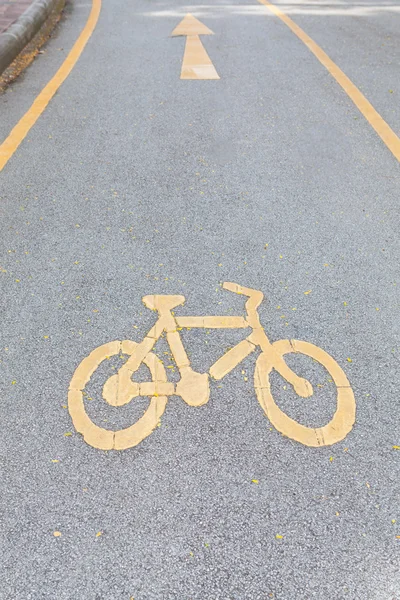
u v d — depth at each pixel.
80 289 3.62
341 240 4.12
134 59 7.95
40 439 2.70
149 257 3.93
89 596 2.13
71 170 5.09
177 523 2.36
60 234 4.18
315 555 2.26
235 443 2.69
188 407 2.85
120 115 6.18
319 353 3.16
